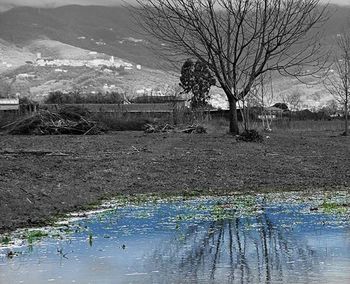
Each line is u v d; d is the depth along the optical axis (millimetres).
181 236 13672
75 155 31344
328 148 37062
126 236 13750
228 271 10320
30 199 18016
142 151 34188
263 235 13680
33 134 51875
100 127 54500
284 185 23547
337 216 16219
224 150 34594
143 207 18500
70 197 19453
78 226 15109
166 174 25484
